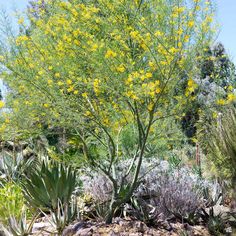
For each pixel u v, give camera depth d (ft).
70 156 26.99
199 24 19.99
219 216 21.90
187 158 34.96
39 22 22.36
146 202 23.29
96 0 23.03
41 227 20.38
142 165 26.08
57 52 21.58
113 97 21.57
